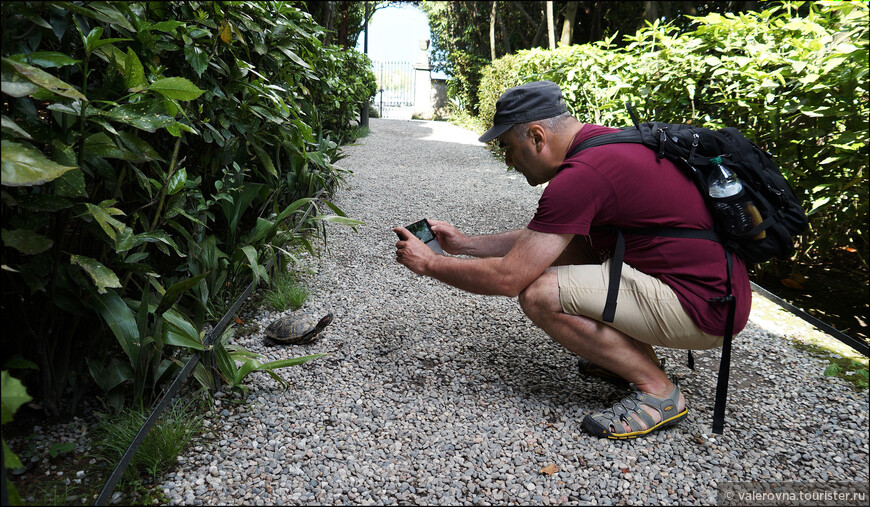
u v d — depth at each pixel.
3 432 1.78
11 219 1.47
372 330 2.79
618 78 4.68
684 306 1.87
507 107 2.08
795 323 3.05
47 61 1.28
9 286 1.63
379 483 1.72
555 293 2.00
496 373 2.42
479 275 2.02
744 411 2.18
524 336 2.79
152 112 1.54
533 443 1.94
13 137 1.30
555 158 2.10
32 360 1.79
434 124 15.80
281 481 1.71
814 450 1.94
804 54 3.12
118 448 1.71
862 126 2.88
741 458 1.90
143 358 1.86
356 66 9.47
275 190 3.27
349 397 2.19
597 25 13.98
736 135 1.93
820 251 3.49
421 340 2.71
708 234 1.90
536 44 14.71
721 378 1.90
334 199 5.47
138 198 2.07
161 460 1.74
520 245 1.95
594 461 1.86
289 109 2.72
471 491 1.71
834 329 2.88
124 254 1.82
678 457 1.89
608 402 2.20
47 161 1.11
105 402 1.96
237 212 2.77
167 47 1.90
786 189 1.89
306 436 1.94
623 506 1.66
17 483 1.60
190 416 1.99
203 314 2.14
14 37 1.31
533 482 1.75
